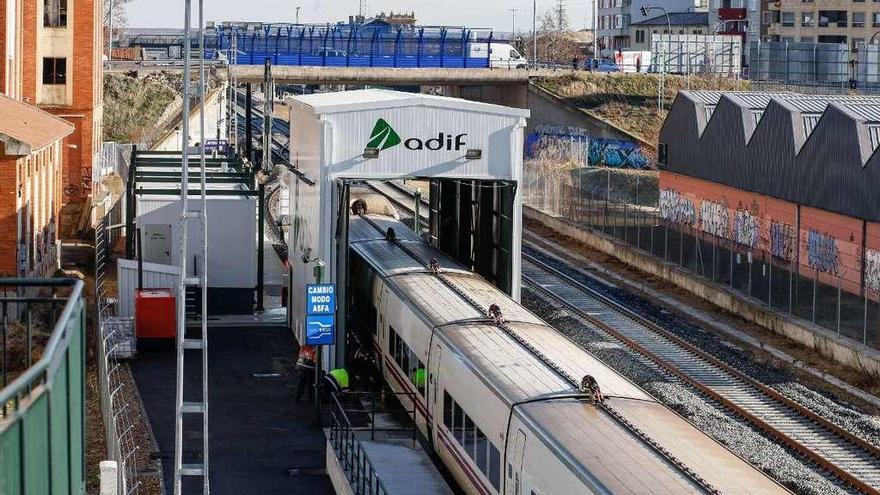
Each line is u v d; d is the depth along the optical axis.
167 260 43.69
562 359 24.48
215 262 43.34
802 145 49.09
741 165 54.38
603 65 114.38
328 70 94.56
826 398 34.81
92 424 30.55
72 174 64.69
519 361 24.11
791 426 31.80
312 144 36.72
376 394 32.59
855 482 27.09
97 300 38.06
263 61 96.88
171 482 26.97
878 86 97.00
